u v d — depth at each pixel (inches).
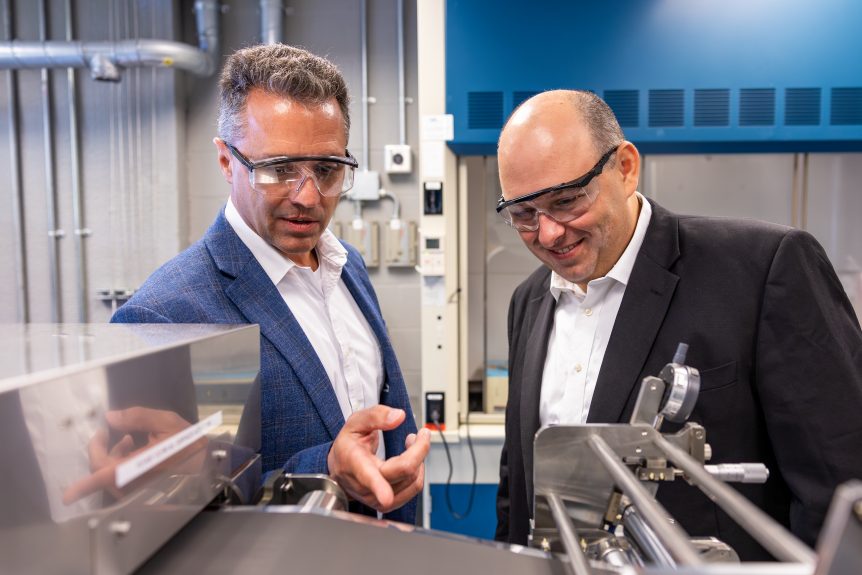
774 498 36.3
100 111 94.6
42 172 95.7
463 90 72.7
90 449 13.7
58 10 94.2
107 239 95.8
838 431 31.4
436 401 78.3
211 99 96.7
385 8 94.5
